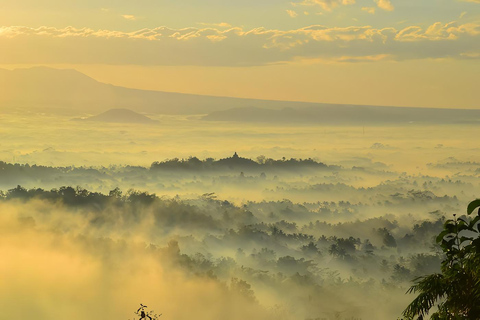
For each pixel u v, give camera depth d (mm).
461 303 24609
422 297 25375
